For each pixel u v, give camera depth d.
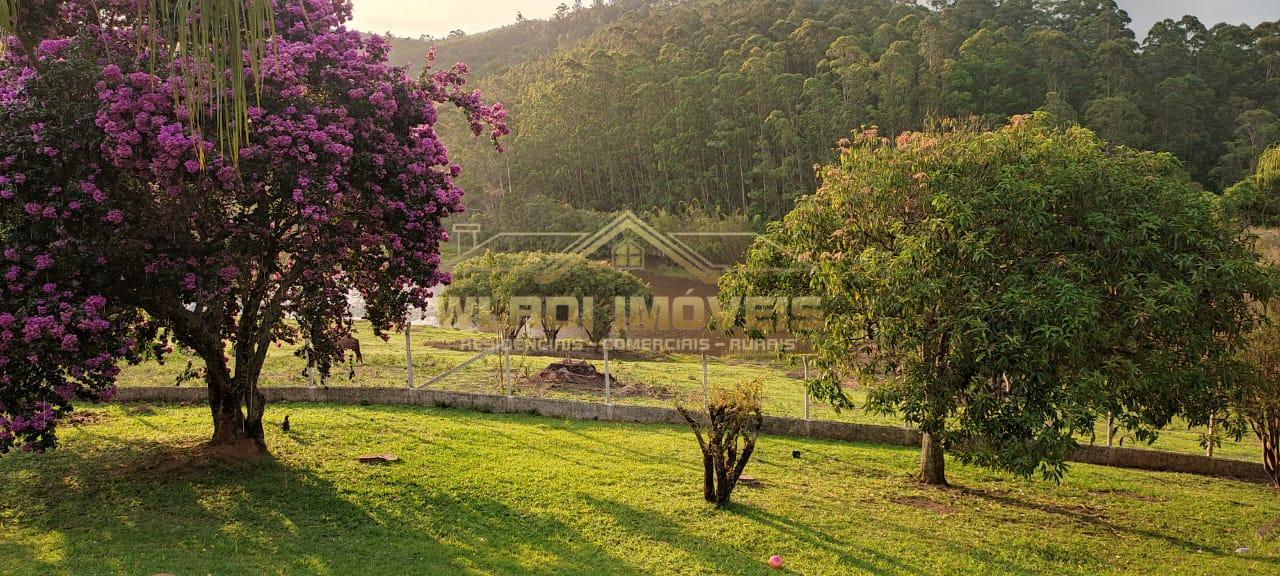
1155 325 9.20
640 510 9.08
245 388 10.45
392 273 9.54
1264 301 9.28
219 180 8.08
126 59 7.98
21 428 7.31
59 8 8.32
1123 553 8.72
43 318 7.12
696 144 63.19
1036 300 8.76
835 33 71.69
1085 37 75.81
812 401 16.47
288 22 9.43
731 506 9.41
